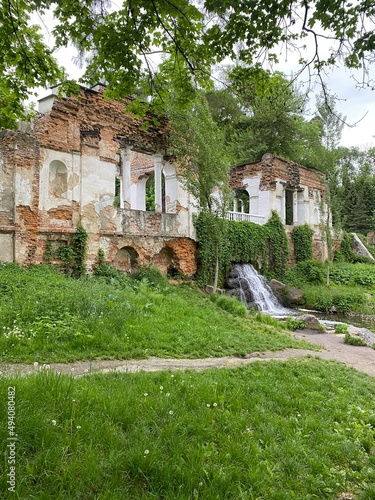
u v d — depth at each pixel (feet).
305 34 13.78
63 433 12.67
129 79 18.90
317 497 12.83
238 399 19.12
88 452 12.05
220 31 15.87
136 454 12.35
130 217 57.06
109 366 23.85
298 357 32.83
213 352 30.50
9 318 27.73
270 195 89.81
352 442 16.63
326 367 29.78
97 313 32.17
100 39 16.51
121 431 13.99
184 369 24.75
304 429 17.26
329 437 16.79
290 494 12.52
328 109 15.01
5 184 44.42
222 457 13.62
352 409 20.80
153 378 20.77
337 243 117.29
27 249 45.34
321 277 87.71
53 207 48.62
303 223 100.83
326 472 14.07
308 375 26.35
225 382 21.68
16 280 36.86
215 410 17.37
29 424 12.47
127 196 58.44
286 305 74.23
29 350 24.16
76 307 31.94
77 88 22.43
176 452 13.03
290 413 19.19
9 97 24.52
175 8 14.52
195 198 61.41
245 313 49.80
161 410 15.96
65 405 14.26
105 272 51.62
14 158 44.80
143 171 88.22
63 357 24.17
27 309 29.32
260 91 19.11
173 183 64.59
